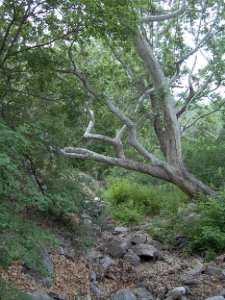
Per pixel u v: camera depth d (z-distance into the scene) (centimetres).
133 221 865
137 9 816
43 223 571
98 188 1041
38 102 631
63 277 507
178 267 594
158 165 907
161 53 1038
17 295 357
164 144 957
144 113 1005
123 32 584
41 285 464
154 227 783
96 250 653
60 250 565
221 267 583
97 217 713
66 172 592
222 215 680
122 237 742
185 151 1182
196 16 1040
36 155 496
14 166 311
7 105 553
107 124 989
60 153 574
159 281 549
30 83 623
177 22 1038
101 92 847
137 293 513
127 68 1006
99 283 537
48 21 575
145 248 665
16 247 334
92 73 809
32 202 370
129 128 912
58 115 621
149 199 986
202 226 673
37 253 376
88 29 577
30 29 593
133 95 1021
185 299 496
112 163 884
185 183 893
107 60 968
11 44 573
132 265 615
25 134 429
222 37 1059
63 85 669
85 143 960
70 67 748
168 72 1037
